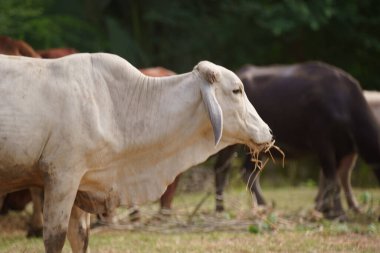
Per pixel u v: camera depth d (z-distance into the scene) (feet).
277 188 94.53
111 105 35.73
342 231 52.49
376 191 88.28
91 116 34.71
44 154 34.17
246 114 37.32
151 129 36.06
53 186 34.22
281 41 114.83
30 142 33.83
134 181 36.50
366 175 96.02
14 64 34.73
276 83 63.62
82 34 114.93
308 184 95.91
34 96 34.17
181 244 48.21
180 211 60.39
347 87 62.03
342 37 111.14
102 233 53.57
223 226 55.16
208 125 36.86
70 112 34.30
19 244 48.26
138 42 115.75
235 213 61.11
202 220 57.31
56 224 34.22
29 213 61.77
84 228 37.83
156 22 118.32
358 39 110.83
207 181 83.46
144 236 51.90
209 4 114.01
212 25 111.65
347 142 62.03
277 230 53.42
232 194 77.82
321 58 116.47
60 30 111.14
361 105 61.67
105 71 36.01
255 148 37.78
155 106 36.35
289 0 100.63
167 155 36.73
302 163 102.53
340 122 61.00
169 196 60.13
